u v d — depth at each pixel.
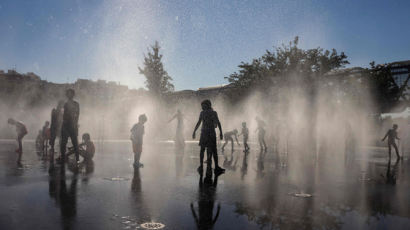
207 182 5.29
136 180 5.29
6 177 5.19
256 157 11.40
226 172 6.77
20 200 3.54
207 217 3.03
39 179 5.07
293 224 2.86
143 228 2.62
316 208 3.52
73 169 6.54
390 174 7.04
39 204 3.37
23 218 2.82
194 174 6.30
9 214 2.94
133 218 2.92
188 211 3.25
